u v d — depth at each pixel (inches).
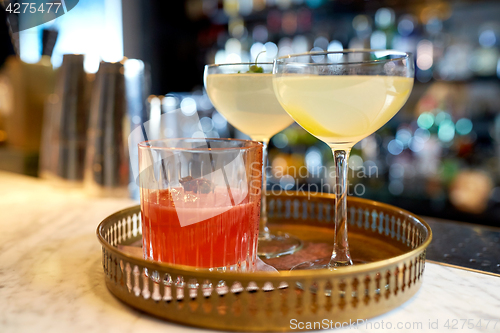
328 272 10.0
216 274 10.0
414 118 52.7
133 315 10.9
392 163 50.8
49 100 26.8
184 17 69.9
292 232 18.0
